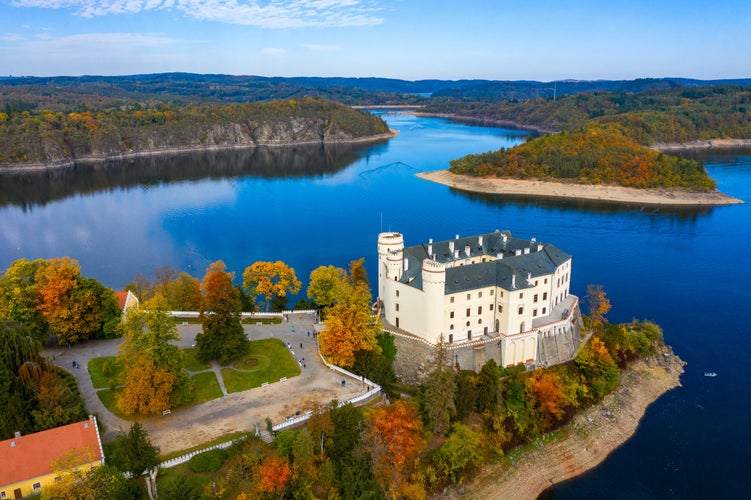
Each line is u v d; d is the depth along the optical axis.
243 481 76.25
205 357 110.31
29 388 85.38
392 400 106.25
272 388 103.25
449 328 122.69
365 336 113.88
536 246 144.50
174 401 93.69
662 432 112.69
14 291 107.62
